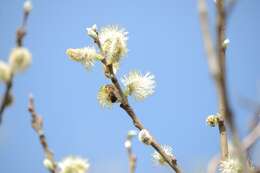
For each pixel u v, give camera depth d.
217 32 0.49
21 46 0.53
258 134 0.55
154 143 0.67
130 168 0.60
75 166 0.58
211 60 0.48
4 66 0.53
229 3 0.50
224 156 0.68
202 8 0.48
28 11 0.54
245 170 0.49
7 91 0.53
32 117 0.59
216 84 0.48
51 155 0.58
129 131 0.60
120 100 0.70
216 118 0.70
